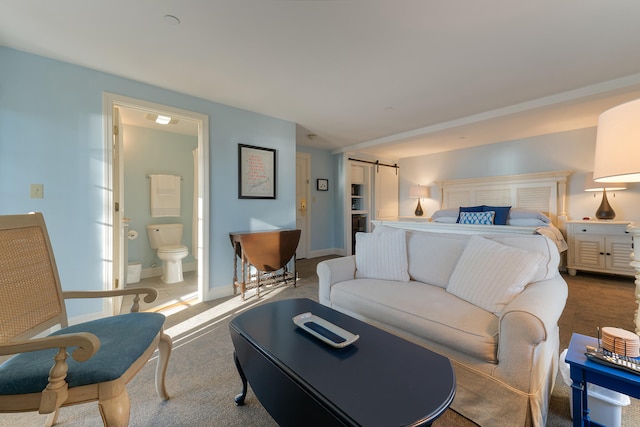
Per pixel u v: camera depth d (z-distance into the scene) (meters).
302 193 5.15
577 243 3.71
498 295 1.44
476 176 4.96
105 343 1.06
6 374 0.87
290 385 0.92
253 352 1.13
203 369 1.67
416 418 0.72
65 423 1.25
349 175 5.42
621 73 2.32
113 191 2.34
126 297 2.97
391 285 1.91
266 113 3.31
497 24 1.69
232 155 3.08
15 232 1.09
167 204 3.98
